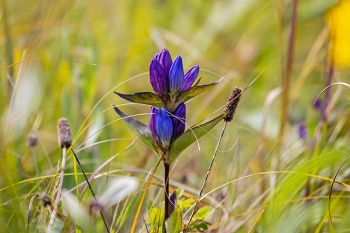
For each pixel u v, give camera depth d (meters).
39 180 1.06
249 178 1.12
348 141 1.17
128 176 1.05
